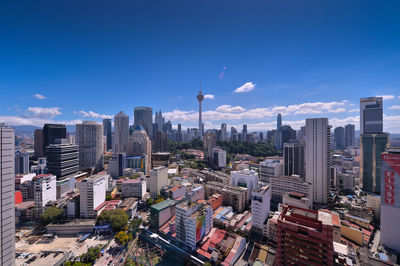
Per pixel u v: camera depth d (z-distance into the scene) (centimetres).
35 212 19138
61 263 12812
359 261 10862
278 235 9338
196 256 13888
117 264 13412
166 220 18412
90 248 14138
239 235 15825
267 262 11806
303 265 8550
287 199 17262
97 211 19012
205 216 15225
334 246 10606
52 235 16525
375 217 18675
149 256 14538
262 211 15738
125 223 17250
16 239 16200
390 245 13812
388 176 14000
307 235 8556
